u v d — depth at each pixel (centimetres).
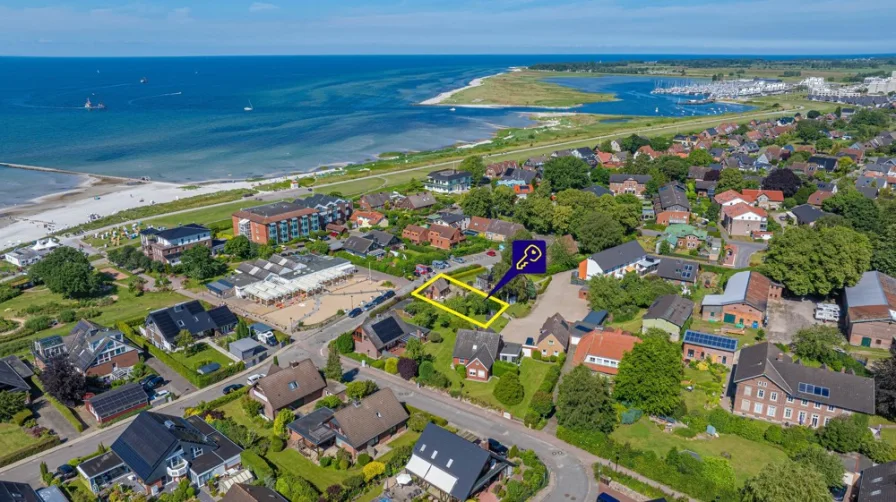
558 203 17312
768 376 8200
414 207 19012
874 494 6303
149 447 7231
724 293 12006
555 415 8544
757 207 17388
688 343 9962
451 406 8838
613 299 11681
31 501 6462
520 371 9762
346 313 12169
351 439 7569
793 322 11331
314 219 17275
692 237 15162
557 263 14300
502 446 7806
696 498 6856
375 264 14700
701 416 8300
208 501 6906
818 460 6919
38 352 10206
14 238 17550
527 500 6844
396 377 9719
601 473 7281
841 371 9231
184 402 9088
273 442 7812
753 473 7256
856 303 10912
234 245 15538
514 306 12244
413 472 7119
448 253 15162
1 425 8538
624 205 16588
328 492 6800
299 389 8744
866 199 16225
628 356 8700
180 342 10525
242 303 12825
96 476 7094
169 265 14575
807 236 12381
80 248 16375
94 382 9550
